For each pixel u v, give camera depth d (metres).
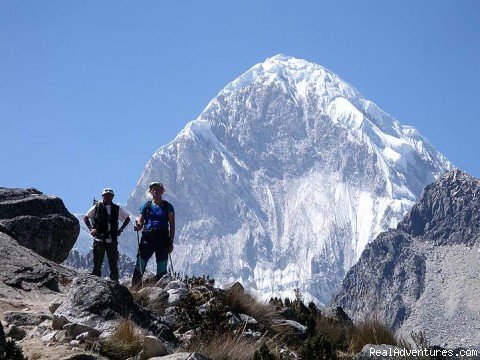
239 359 14.27
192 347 14.44
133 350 13.16
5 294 16.75
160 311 16.64
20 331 13.89
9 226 22.69
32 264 18.56
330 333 19.67
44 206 23.86
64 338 13.45
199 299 17.12
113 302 14.24
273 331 18.09
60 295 17.62
